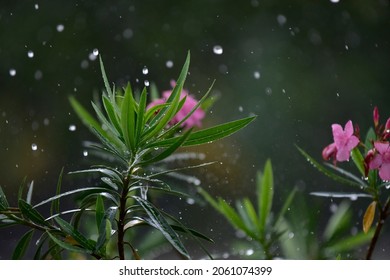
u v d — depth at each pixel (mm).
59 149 10336
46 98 11711
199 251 5828
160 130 2328
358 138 2758
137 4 12922
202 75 12414
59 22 12469
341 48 13133
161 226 2254
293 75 12469
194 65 12516
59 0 12625
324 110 12117
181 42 12672
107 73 12148
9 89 11719
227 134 2365
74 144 10219
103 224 2188
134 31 12648
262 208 3053
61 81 11898
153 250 3453
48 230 2385
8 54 12000
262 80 12312
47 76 11938
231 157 8188
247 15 13156
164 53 12516
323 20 13367
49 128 11000
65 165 10031
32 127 11070
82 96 11781
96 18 12648
